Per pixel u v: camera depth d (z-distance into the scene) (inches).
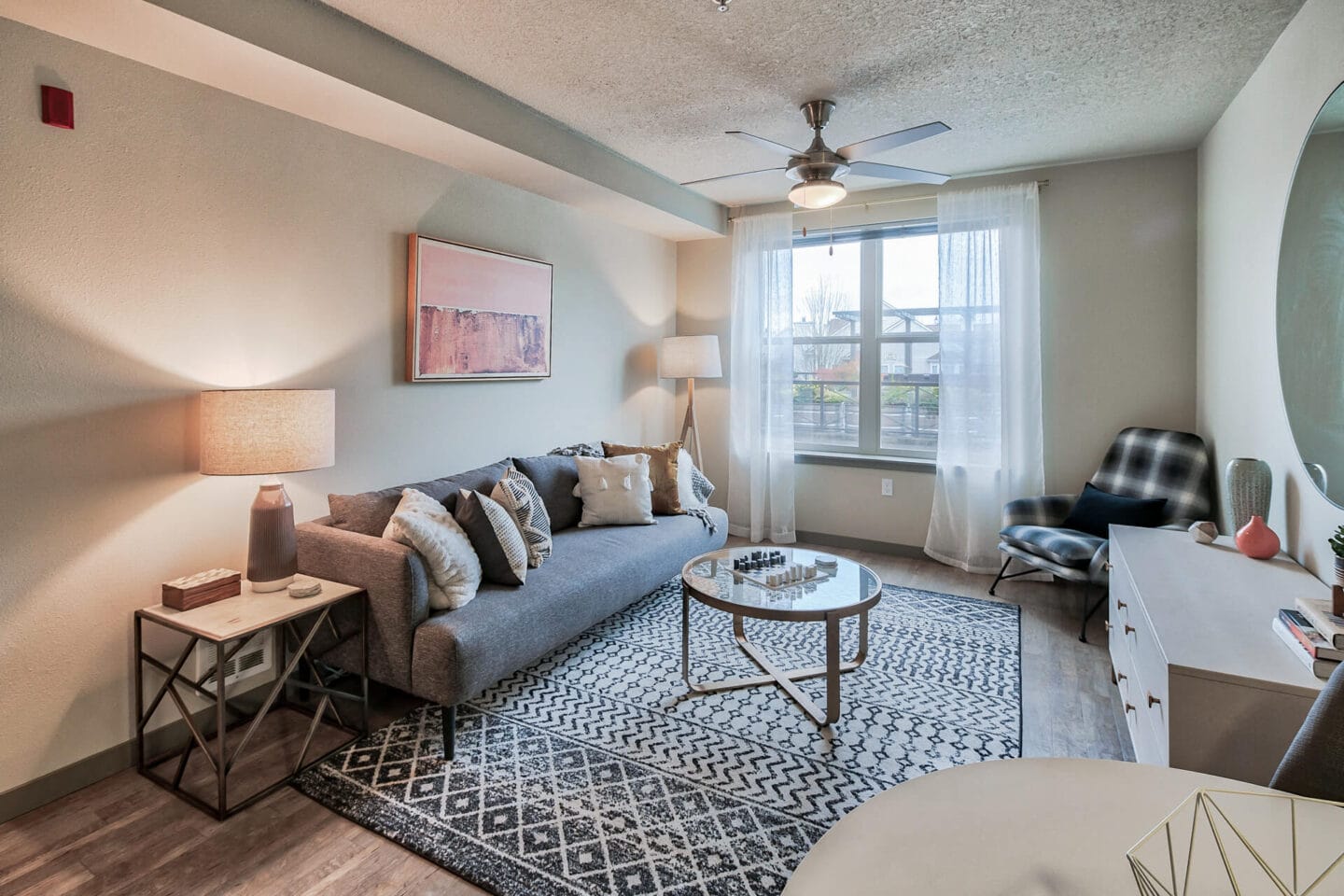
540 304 151.3
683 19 90.3
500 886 65.0
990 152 145.9
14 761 75.0
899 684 107.2
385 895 64.0
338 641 95.0
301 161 103.0
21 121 73.4
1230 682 56.6
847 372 191.2
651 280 194.4
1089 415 155.9
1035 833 35.6
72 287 78.2
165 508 87.9
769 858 68.6
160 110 85.5
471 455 136.9
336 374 109.9
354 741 90.2
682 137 136.4
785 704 100.9
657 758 86.5
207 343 91.7
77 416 79.2
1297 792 39.4
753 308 190.5
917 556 179.9
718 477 206.2
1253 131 106.8
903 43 97.0
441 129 108.0
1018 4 86.7
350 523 101.2
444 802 77.4
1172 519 129.9
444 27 92.6
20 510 75.0
